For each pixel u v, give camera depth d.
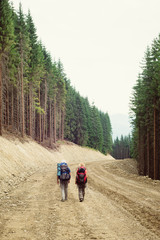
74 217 7.03
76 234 5.49
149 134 32.91
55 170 26.08
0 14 25.53
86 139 76.12
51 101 59.06
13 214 7.36
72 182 15.73
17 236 5.34
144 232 5.64
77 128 74.56
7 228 5.93
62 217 7.02
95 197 10.41
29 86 39.16
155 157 27.59
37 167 26.64
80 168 9.88
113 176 20.94
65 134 71.19
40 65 40.50
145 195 10.87
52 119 59.91
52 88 54.66
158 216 7.10
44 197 10.35
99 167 32.53
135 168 45.75
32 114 42.09
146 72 29.44
